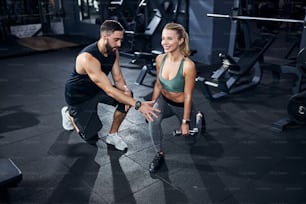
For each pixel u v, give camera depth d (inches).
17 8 241.6
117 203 64.8
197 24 174.6
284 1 242.4
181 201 65.1
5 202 62.9
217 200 65.3
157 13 178.7
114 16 216.4
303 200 64.7
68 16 266.2
